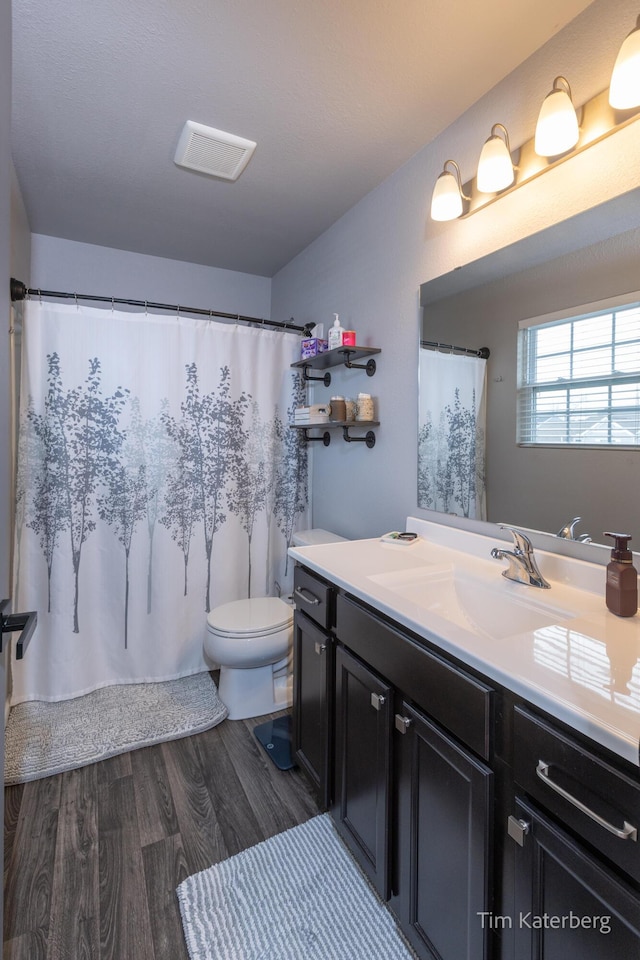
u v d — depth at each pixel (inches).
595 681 29.1
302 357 96.9
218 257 111.5
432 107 60.8
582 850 26.5
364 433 85.7
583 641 35.2
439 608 52.8
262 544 100.7
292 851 54.3
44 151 70.9
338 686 54.5
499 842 32.5
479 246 59.7
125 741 72.2
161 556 90.1
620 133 43.7
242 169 74.9
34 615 33.1
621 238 43.7
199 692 87.0
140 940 44.4
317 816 59.6
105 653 88.4
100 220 92.7
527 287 53.2
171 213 89.7
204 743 73.8
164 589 90.4
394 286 75.9
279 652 79.7
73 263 102.3
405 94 58.5
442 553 62.2
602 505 46.0
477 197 59.5
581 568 47.0
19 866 51.6
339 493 94.7
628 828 23.8
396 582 52.5
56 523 81.7
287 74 55.4
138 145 69.5
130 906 47.5
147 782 65.0
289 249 106.6
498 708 32.5
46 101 60.1
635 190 42.6
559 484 50.3
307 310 105.3
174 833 56.5
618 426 44.3
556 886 28.0
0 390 31.5
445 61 53.2
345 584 51.2
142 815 59.2
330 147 69.1
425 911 40.0
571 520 49.1
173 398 89.9
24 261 87.0
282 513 104.0
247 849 54.5
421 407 70.0
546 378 51.3
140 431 87.6
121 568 87.7
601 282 45.5
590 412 46.8
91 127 65.4
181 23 48.6
